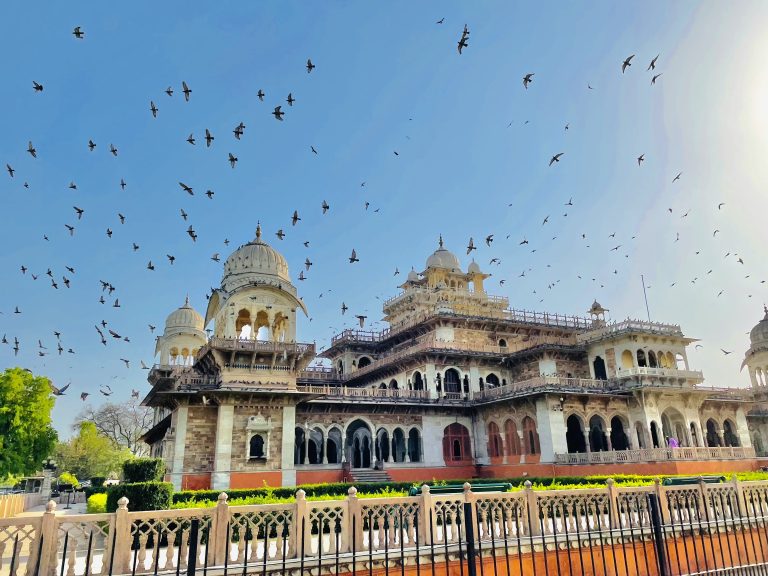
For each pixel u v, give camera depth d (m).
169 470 33.81
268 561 10.62
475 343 47.75
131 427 80.12
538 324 50.56
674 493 14.22
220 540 10.41
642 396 40.12
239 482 33.03
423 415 42.94
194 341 50.75
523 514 12.85
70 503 45.56
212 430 34.41
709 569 13.89
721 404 46.31
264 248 39.66
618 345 43.56
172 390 33.25
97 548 16.03
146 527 13.98
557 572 11.72
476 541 12.02
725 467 35.41
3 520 9.19
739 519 14.79
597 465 35.22
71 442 76.94
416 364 45.84
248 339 35.34
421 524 11.92
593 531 13.10
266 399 35.28
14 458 39.84
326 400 38.25
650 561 13.37
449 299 53.75
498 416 42.53
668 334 43.94
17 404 40.72
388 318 59.94
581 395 38.78
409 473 40.69
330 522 11.37
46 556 9.35
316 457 44.31
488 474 42.41
